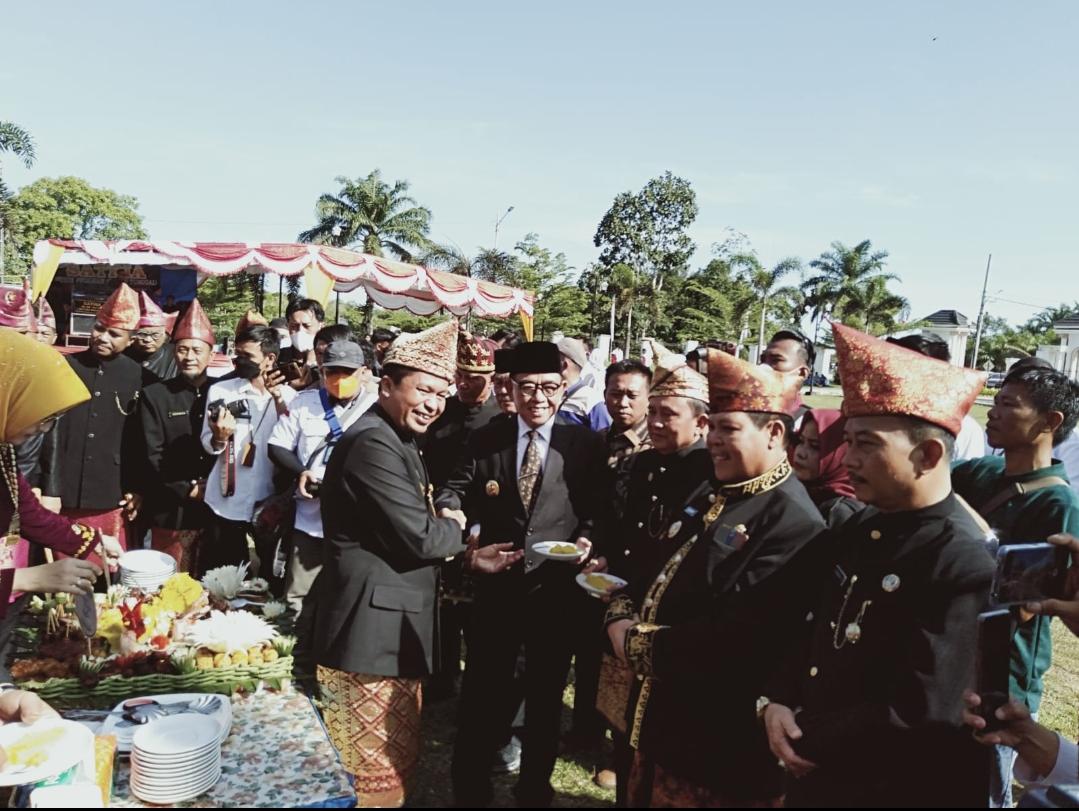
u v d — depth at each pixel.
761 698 2.06
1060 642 5.97
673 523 2.51
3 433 2.81
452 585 4.20
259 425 4.85
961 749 1.67
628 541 2.94
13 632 3.72
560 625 3.09
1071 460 4.18
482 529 3.28
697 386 2.86
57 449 4.82
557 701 3.06
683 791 2.24
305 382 5.10
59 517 3.42
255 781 2.79
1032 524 2.74
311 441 4.27
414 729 2.92
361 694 2.80
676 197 55.81
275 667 3.56
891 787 1.69
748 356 41.88
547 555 2.81
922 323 47.41
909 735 1.64
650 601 2.38
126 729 2.92
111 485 4.95
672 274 55.84
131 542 5.24
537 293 42.56
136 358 5.47
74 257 10.08
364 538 2.80
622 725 2.90
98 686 3.30
